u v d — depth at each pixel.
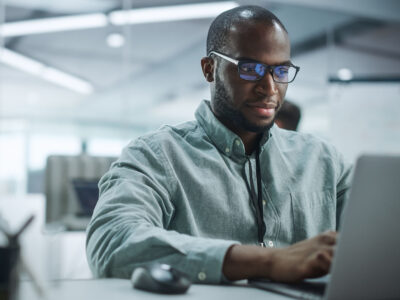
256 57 1.12
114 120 5.82
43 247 0.72
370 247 0.67
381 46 6.07
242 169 1.20
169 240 0.86
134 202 1.02
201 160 1.19
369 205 0.66
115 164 1.17
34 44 5.54
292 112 2.12
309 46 5.93
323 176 1.31
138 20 5.66
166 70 5.88
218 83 1.19
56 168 2.14
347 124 5.35
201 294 0.77
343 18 5.96
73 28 5.58
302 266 0.78
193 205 1.15
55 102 5.65
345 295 0.68
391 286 0.71
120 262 0.88
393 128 5.25
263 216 1.18
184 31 5.78
